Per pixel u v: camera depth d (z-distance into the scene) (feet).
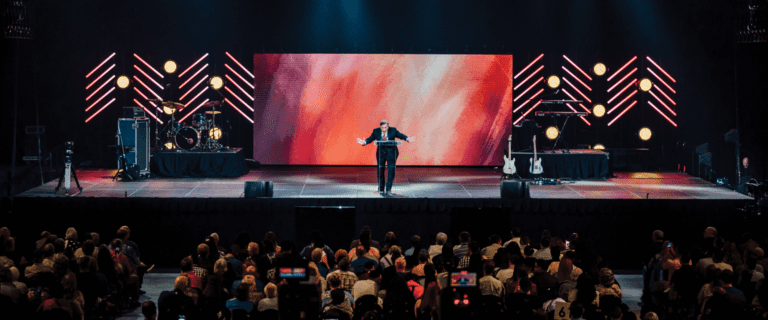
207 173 52.60
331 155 59.47
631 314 20.12
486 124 58.95
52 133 59.52
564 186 48.73
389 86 58.75
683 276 26.27
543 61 59.47
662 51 59.26
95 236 31.14
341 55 58.65
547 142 59.93
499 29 59.47
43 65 58.85
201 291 23.17
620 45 59.31
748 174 58.59
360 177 52.95
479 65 58.54
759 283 22.94
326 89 58.90
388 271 23.24
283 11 59.36
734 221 42.55
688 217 42.75
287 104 59.11
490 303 20.22
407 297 21.27
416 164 59.36
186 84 59.77
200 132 57.82
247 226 42.93
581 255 27.71
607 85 59.62
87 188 46.91
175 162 52.65
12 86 58.23
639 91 59.62
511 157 52.13
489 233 42.39
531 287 22.62
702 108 59.52
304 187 47.47
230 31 59.52
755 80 57.88
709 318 21.98
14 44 57.88
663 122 59.88
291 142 59.41
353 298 23.07
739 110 58.44
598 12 59.06
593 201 42.57
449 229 42.93
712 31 58.59
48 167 58.54
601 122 60.08
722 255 27.35
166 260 43.27
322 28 59.62
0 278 23.04
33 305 21.75
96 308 26.63
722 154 59.72
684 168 58.23
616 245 43.16
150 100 56.80
